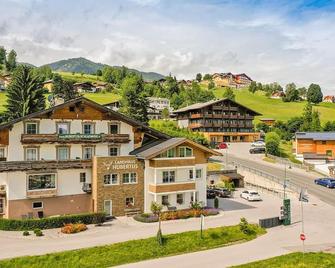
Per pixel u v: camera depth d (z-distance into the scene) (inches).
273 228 1863.9
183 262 1385.3
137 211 2016.5
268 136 4192.9
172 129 4461.1
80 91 7386.8
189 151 2140.7
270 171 3348.9
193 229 1743.4
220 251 1519.4
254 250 1523.1
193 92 7775.6
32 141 1868.8
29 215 1835.6
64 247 1466.5
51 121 1955.0
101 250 1444.4
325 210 2247.8
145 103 4202.8
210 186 2746.1
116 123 2133.4
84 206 1967.3
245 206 2287.2
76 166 1927.9
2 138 1838.1
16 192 1809.8
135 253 1459.2
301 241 1647.4
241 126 5334.6
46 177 1883.6
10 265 1293.1
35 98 3777.1
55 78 6501.0
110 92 7647.6
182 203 2107.5
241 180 2925.7
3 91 6018.7
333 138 4092.0
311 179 3137.3
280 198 2549.2
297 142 4153.5
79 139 1987.0
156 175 2004.2
